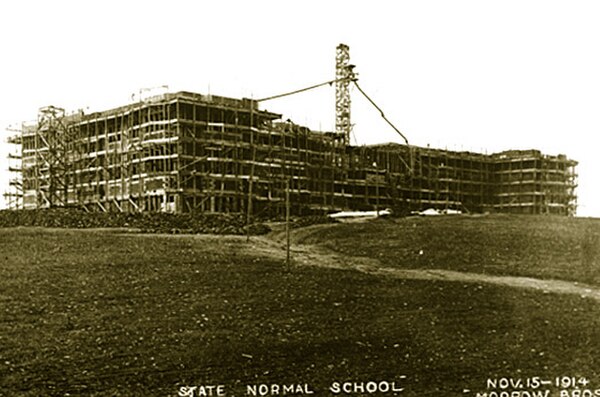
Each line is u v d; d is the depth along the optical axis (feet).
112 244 166.20
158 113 303.48
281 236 202.59
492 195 455.63
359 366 75.20
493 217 250.37
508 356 78.84
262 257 153.17
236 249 165.89
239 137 309.22
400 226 216.95
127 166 310.45
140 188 300.81
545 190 442.91
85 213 240.94
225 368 73.26
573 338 87.25
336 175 358.84
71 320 90.94
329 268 141.90
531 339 86.43
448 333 89.35
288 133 333.83
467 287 122.42
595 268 144.15
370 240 187.93
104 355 76.38
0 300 101.35
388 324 93.30
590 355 79.87
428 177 410.72
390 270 144.97
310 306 102.83
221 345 81.10
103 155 326.44
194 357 76.38
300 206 330.75
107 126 325.83
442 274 139.74
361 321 94.63
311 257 160.25
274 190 322.55
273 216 317.42
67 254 148.66
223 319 93.30
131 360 74.84
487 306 106.01
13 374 69.62
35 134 347.36
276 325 90.94
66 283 115.24
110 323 89.86
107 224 220.02
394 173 391.24
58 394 64.54
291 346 81.71
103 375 69.92
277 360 76.54
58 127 340.80
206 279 122.01
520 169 444.96
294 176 333.62
